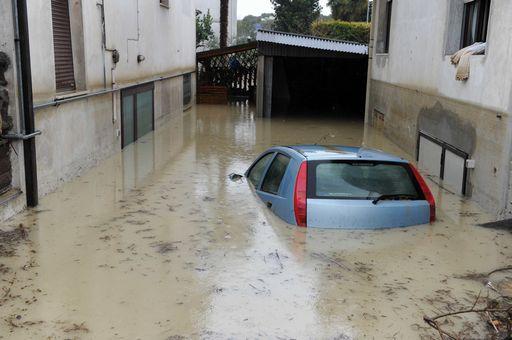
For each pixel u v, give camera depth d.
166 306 4.57
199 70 28.33
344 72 26.91
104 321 4.31
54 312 4.47
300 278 5.10
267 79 20.41
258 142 14.66
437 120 10.55
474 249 5.97
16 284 5.02
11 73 7.23
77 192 8.62
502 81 7.43
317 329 4.21
